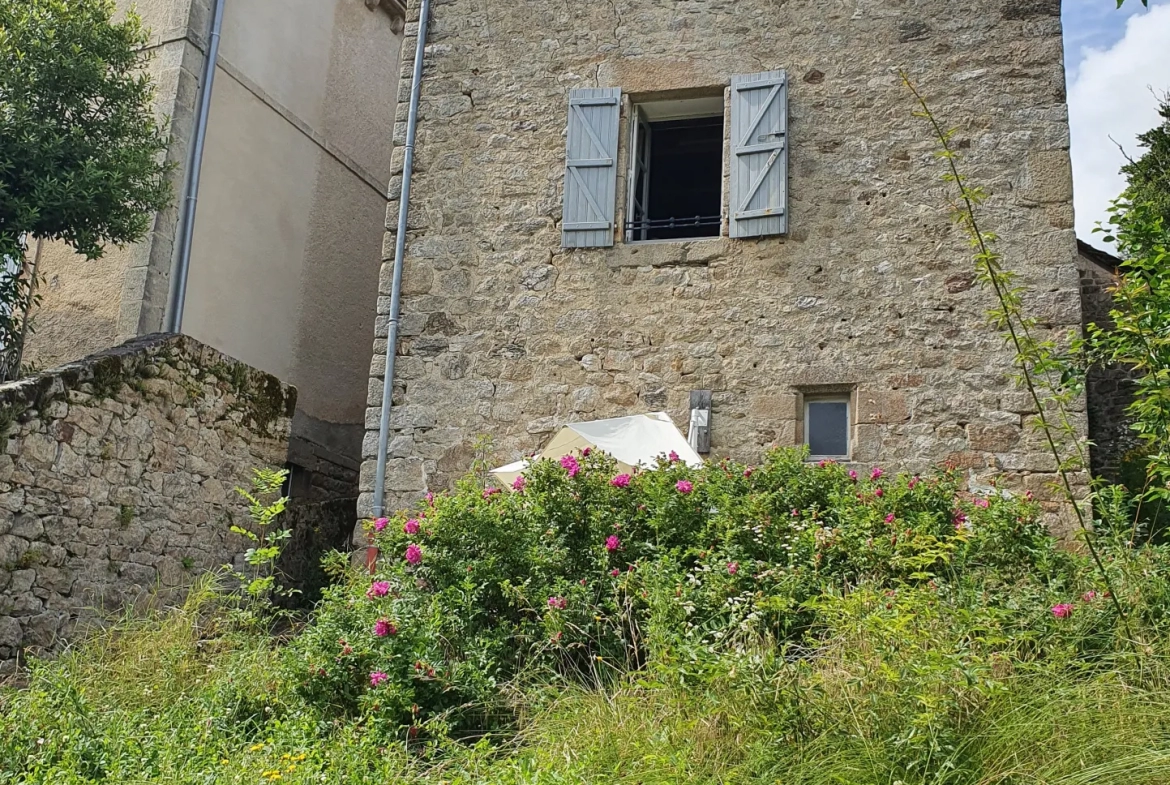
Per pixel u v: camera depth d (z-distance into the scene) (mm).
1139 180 10359
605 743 4172
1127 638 4312
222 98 9867
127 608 6566
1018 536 5672
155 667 5629
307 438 10586
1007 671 4168
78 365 6844
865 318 7801
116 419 7141
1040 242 7633
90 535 6879
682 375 8000
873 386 7676
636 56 8672
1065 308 7480
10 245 7699
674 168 10648
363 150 12000
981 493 6871
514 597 5641
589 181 8461
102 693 5285
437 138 8867
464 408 8289
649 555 5910
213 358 8250
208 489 8148
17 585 6281
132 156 8273
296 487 10438
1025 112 7871
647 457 7043
